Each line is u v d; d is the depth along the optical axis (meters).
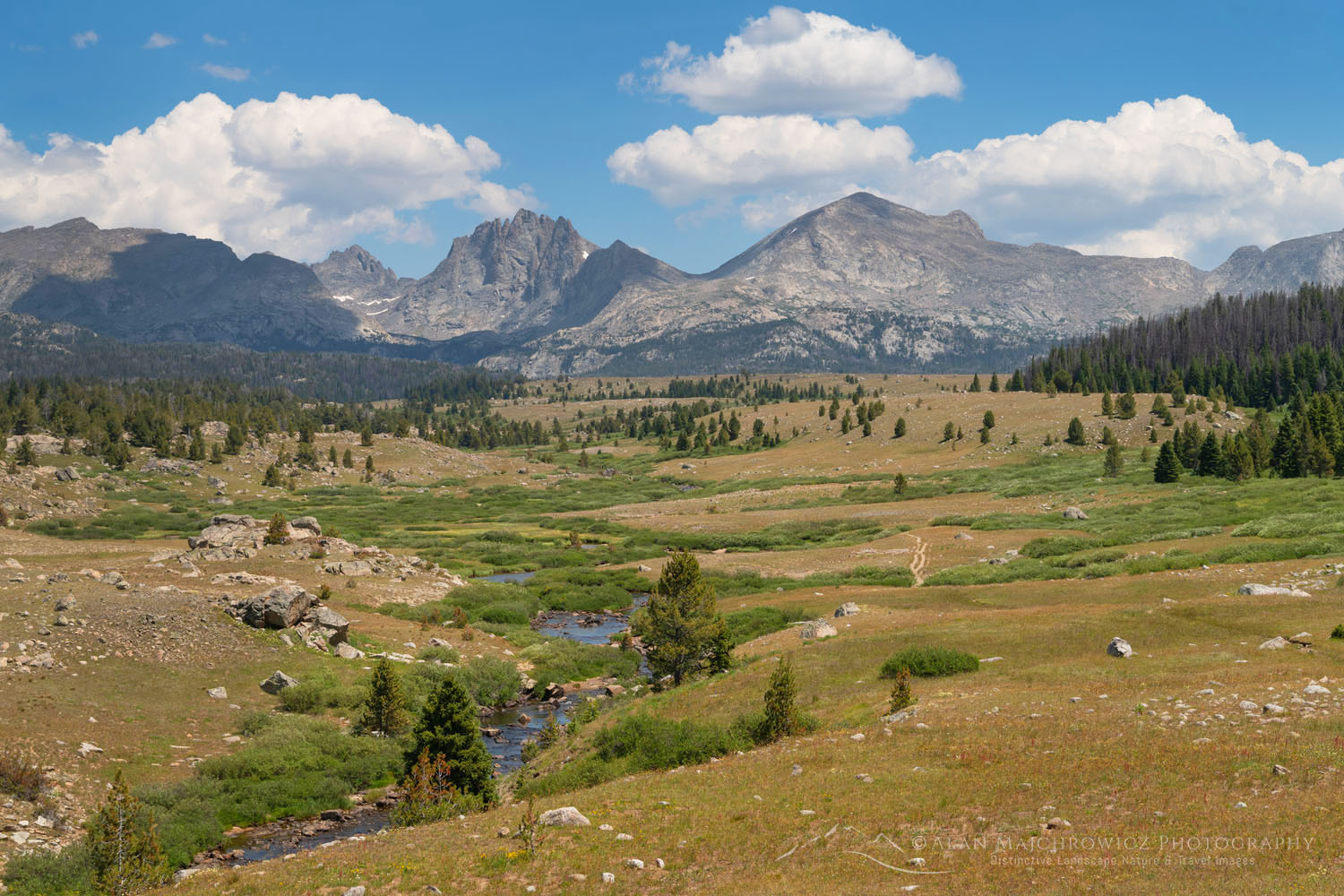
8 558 77.62
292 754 45.84
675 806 27.91
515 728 56.41
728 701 45.47
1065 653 46.09
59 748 41.25
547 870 22.98
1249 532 89.56
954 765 28.52
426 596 89.06
